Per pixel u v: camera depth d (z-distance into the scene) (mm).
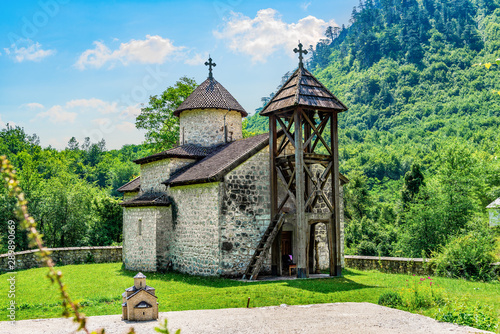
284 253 22938
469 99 124438
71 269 25234
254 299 14258
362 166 97375
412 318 11312
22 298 15555
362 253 34094
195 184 22047
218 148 26312
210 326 10594
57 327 10703
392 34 178750
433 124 118688
